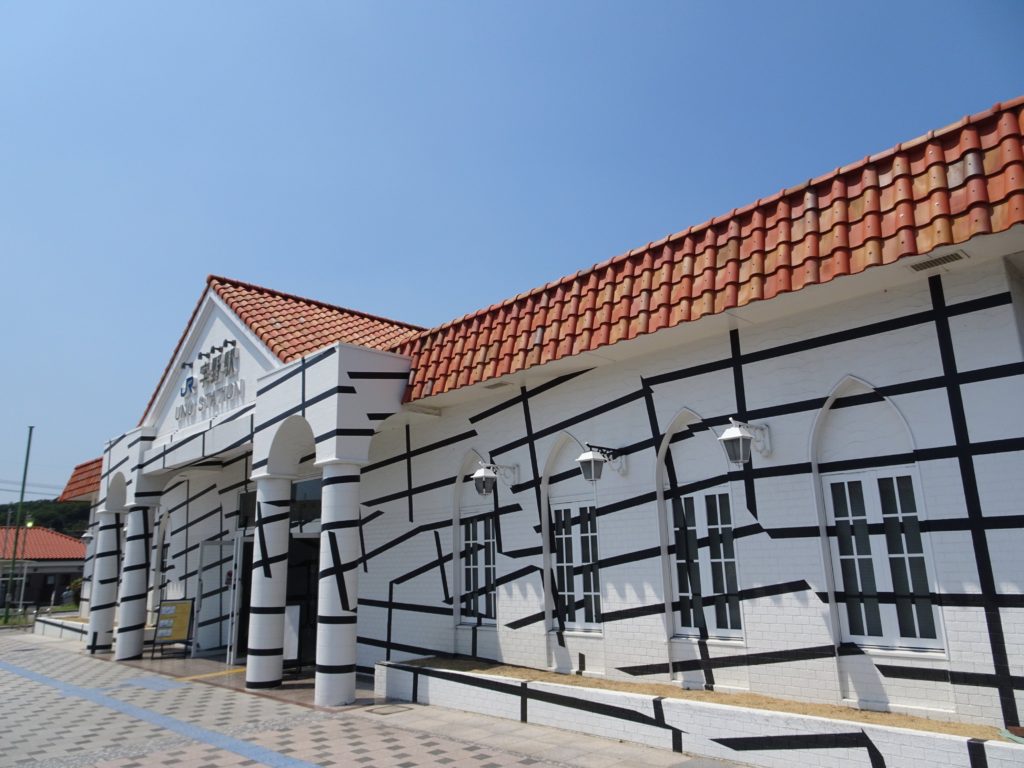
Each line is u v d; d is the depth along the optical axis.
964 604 7.53
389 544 14.91
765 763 7.43
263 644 13.65
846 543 8.66
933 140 7.53
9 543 50.81
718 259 9.17
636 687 9.82
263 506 14.04
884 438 8.48
